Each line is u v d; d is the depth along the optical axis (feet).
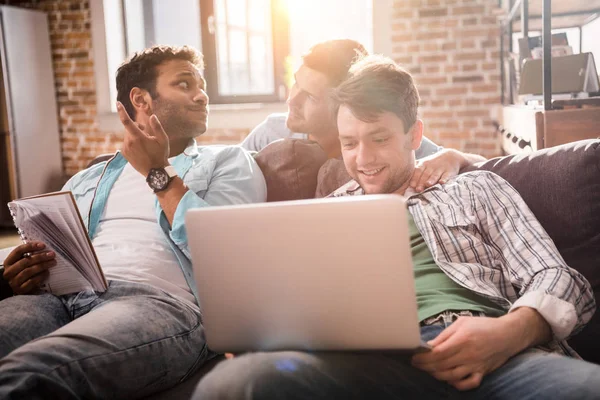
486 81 15.17
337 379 2.93
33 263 4.60
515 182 4.48
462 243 4.03
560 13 10.97
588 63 7.91
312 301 3.00
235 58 18.33
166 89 5.60
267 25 17.88
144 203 5.24
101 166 5.80
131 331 4.06
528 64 8.91
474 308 3.62
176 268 4.95
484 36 15.05
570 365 3.12
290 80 17.56
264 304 3.08
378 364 3.11
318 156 5.63
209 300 3.18
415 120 4.33
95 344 3.84
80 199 5.61
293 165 5.55
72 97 18.26
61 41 18.07
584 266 4.16
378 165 4.20
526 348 3.38
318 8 18.24
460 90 15.37
